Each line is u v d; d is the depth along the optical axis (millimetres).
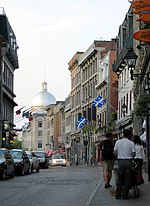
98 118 69875
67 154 101812
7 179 27172
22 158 32219
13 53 67188
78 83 88562
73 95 95125
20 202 14711
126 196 14898
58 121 116812
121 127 51750
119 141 14977
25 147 170750
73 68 94750
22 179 27062
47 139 136125
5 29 64125
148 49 29750
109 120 61094
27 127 159000
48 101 152250
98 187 19672
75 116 91938
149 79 23938
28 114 67938
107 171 19203
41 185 21703
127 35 44938
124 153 14891
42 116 150625
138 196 15531
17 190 19094
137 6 20125
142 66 32969
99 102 58750
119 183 15023
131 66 25422
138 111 23562
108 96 63344
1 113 57812
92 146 74438
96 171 38031
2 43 58531
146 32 21141
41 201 14867
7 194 17438
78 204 13891
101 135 65750
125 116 49250
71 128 96438
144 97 23469
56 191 18344
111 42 69312
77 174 32250
